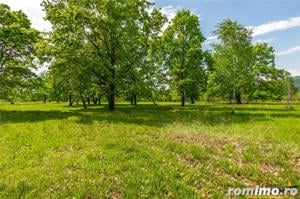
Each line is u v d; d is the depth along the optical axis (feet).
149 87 120.57
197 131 62.39
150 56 127.85
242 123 82.89
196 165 38.29
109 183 31.60
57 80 121.90
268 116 102.01
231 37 128.98
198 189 31.35
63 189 30.30
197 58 174.09
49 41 112.16
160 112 116.57
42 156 42.39
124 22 120.16
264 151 45.37
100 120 84.58
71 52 109.29
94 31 115.85
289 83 181.57
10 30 116.16
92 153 41.98
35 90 130.21
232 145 48.11
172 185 31.19
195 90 171.63
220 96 216.95
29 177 33.47
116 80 113.50
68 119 87.04
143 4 125.70
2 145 50.62
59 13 111.34
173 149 45.39
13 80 124.57
